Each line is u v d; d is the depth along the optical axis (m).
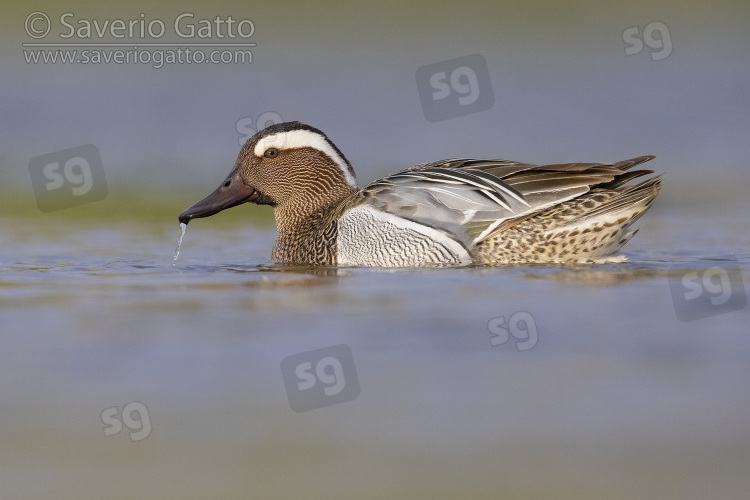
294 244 15.40
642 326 11.16
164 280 13.48
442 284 12.84
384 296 12.30
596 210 13.80
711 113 27.47
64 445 8.55
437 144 25.31
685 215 19.03
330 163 15.81
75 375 9.75
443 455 8.37
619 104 28.33
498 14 32.62
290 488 7.87
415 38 31.56
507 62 31.02
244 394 9.47
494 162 14.85
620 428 8.80
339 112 27.56
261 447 8.55
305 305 11.95
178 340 10.69
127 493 7.80
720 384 9.62
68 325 11.15
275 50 30.55
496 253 14.01
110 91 28.23
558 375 9.84
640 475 8.05
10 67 28.61
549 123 26.94
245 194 15.87
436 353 10.38
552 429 8.80
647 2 32.94
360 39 31.53
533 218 13.86
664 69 30.53
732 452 8.39
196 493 7.86
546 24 32.38
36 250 16.06
